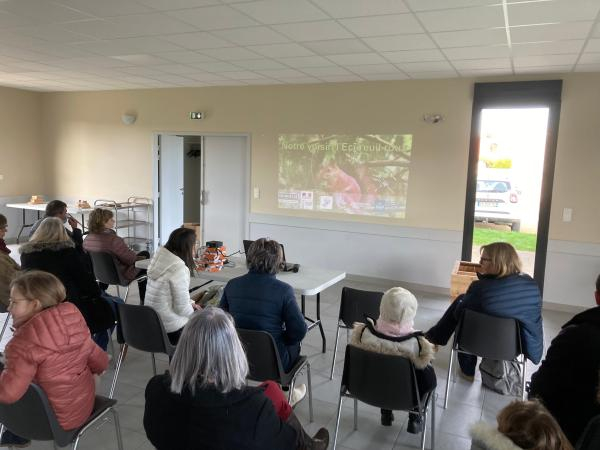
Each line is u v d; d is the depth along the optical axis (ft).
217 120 23.73
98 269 14.62
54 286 6.81
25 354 6.34
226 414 4.55
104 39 14.56
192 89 24.12
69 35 14.14
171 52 16.11
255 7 11.07
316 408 10.43
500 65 16.22
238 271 12.94
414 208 20.12
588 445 5.78
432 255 19.99
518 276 9.89
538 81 17.44
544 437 4.85
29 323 6.53
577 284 17.81
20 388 6.28
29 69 20.08
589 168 17.25
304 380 11.72
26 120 27.63
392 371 7.77
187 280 10.50
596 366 6.59
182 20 12.30
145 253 16.34
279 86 22.13
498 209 18.98
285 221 22.75
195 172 30.76
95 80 22.79
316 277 12.52
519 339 9.78
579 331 6.77
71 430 6.82
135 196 26.45
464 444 9.22
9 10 11.84
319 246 22.16
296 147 22.12
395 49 14.52
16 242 27.71
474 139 18.78
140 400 10.53
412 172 19.95
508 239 19.01
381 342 8.04
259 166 23.07
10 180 27.17
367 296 11.32
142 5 11.19
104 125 26.71
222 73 19.72
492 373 11.37
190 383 4.56
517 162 18.43
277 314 8.86
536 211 18.39
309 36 13.42
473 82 18.56
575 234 17.69
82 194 27.89
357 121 20.74
